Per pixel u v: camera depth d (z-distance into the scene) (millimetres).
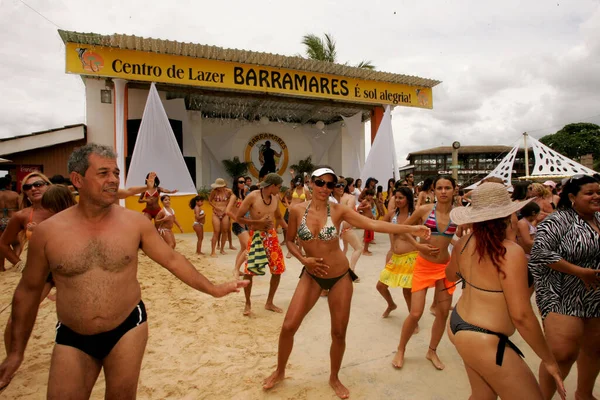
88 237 2078
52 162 13938
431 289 6426
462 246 2467
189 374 3580
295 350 4102
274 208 5156
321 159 21078
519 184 5449
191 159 15539
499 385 2129
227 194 9336
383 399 3170
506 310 2199
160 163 12266
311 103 15359
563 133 50188
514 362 2117
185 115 15680
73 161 2086
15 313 2129
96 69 11156
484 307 2234
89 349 2098
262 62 13023
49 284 3174
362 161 20234
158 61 11852
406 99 15750
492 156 44938
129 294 2188
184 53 12016
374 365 3752
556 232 2869
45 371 3600
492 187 2332
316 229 3137
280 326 4793
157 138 12156
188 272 2359
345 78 14617
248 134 19672
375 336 4453
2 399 3119
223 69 12656
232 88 12781
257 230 5172
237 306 5523
